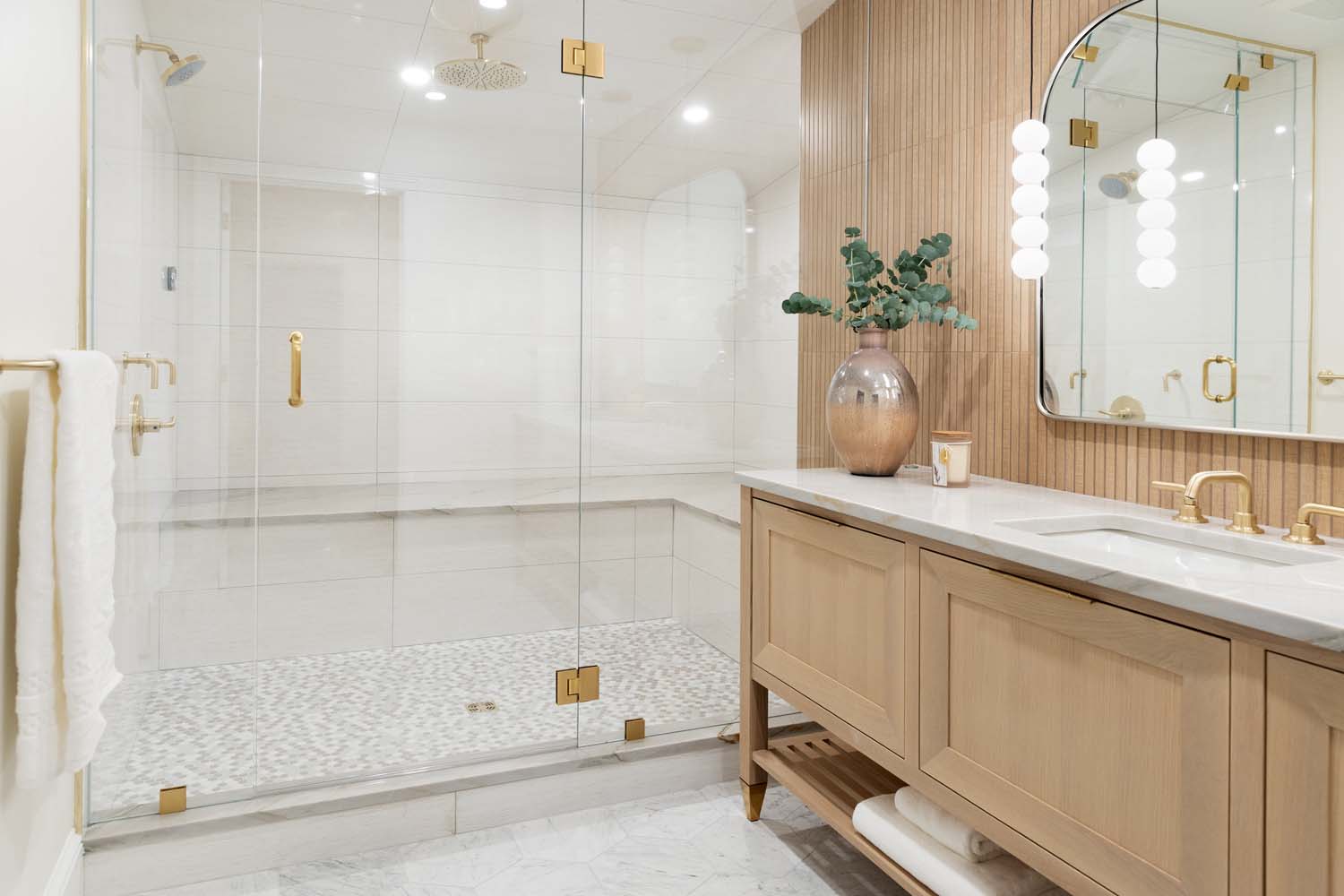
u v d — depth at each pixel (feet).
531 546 8.20
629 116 7.97
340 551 7.66
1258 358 5.00
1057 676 4.12
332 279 7.29
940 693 4.91
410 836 6.78
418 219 7.51
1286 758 3.10
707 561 8.48
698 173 8.20
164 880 6.13
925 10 7.73
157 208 6.54
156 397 6.63
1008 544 4.30
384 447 7.66
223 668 6.97
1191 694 3.46
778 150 8.35
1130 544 5.16
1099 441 6.08
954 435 6.39
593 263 8.05
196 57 6.61
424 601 8.02
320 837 6.53
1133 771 3.73
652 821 7.13
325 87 7.03
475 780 6.95
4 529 4.54
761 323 8.48
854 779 6.48
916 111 7.88
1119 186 5.89
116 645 6.43
